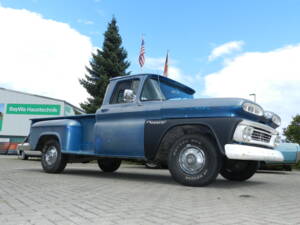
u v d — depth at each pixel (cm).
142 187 538
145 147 601
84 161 812
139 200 403
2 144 3262
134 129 622
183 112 562
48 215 312
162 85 648
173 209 347
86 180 643
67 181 613
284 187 597
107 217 305
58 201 389
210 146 527
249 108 523
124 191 486
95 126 694
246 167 671
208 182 526
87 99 2778
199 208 355
